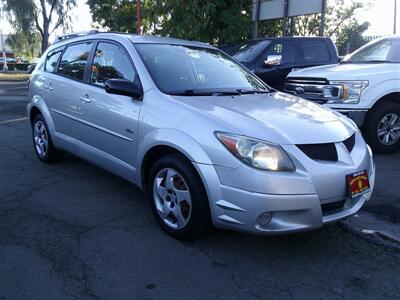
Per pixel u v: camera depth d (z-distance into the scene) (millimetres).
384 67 7047
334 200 3596
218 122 3652
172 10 13281
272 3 12086
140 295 3156
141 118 4223
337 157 3707
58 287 3227
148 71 4453
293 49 10016
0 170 6008
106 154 4855
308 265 3633
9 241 3920
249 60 9688
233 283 3338
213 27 13266
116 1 27875
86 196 5062
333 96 7027
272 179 3355
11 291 3168
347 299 3178
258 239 4035
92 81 5117
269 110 4059
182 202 3875
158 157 4258
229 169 3457
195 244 3918
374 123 7055
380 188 5484
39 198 4980
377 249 3926
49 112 5918
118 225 4301
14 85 22906
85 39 5523
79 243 3908
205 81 4766
